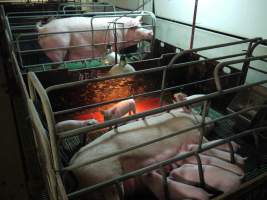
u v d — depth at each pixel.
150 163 1.53
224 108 2.57
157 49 3.51
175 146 1.64
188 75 2.96
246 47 2.70
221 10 2.99
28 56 3.75
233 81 2.49
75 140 1.94
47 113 0.92
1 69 1.17
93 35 3.55
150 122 1.76
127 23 3.58
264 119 2.07
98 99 2.66
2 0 5.02
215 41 3.10
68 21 3.47
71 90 2.52
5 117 1.16
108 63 2.91
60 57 3.42
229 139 1.56
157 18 4.24
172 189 1.38
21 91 1.66
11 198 1.29
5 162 1.22
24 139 1.60
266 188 1.52
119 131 1.64
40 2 4.91
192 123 1.79
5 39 2.72
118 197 1.27
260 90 2.17
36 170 1.51
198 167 1.43
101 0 5.34
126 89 2.76
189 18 3.53
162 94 1.92
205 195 1.34
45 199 1.45
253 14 2.62
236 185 1.40
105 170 1.37
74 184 1.40
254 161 1.81
